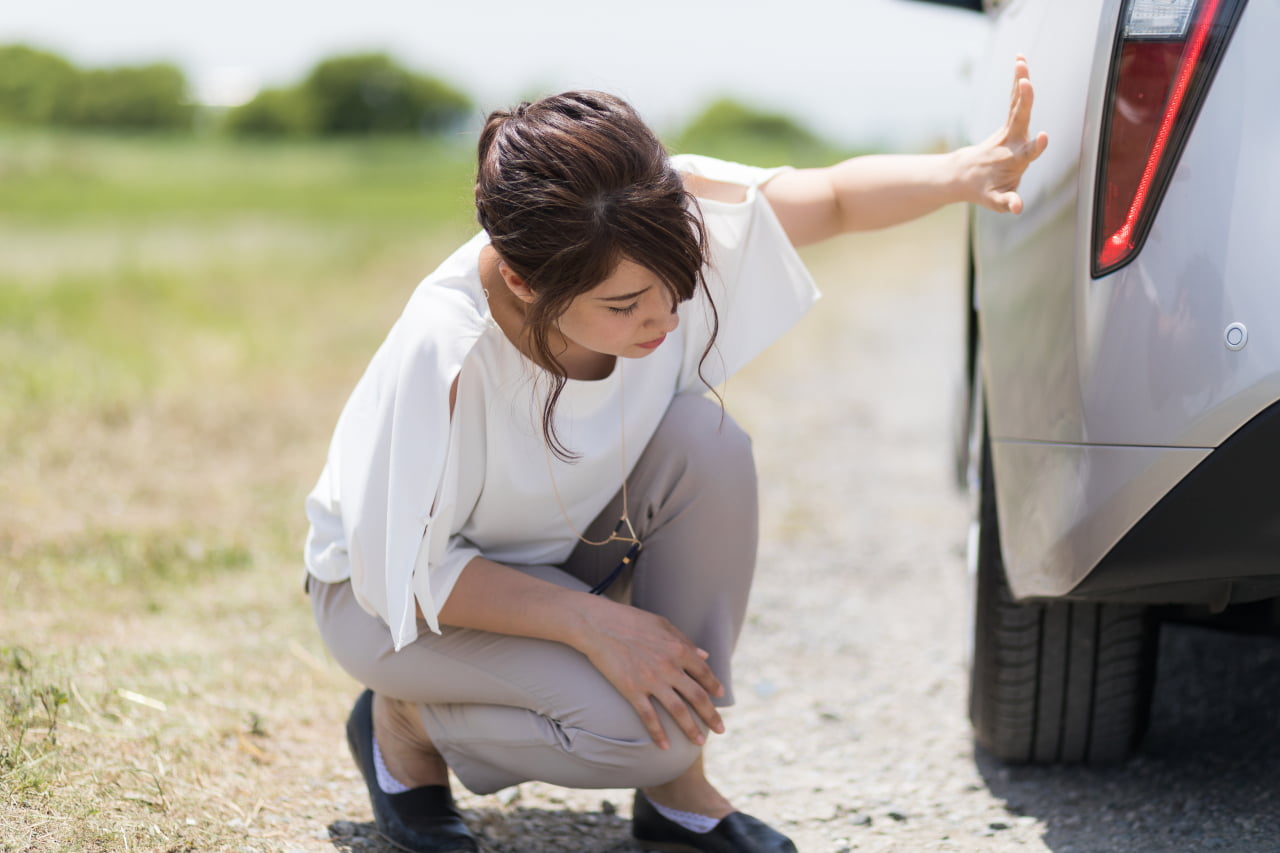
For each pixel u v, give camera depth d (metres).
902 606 3.06
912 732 2.31
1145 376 1.48
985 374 1.89
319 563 1.75
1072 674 1.96
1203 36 1.47
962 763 2.16
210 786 1.92
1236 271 1.42
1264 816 1.87
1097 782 2.04
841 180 1.80
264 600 2.87
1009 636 1.96
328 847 1.78
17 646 2.31
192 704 2.23
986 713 2.05
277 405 4.87
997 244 1.86
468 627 1.65
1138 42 1.52
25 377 4.69
